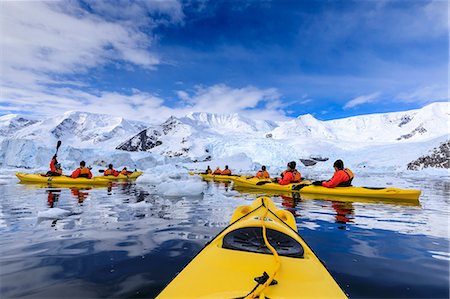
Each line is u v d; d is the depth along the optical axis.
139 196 8.13
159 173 23.33
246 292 1.63
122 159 36.16
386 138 163.38
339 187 8.98
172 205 6.52
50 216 5.08
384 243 3.67
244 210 3.84
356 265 2.89
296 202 7.43
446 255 3.22
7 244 3.41
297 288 1.73
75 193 8.72
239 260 2.04
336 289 1.86
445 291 2.35
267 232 2.47
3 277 2.49
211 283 1.79
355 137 180.62
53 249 3.24
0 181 13.20
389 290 2.36
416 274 2.69
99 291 2.25
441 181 19.95
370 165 54.62
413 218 5.38
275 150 68.69
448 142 42.47
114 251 3.18
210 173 22.27
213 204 6.72
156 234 3.91
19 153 34.72
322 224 4.77
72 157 36.12
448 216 5.62
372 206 6.86
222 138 84.19
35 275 2.53
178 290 1.79
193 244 3.46
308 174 37.28
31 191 9.16
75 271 2.62
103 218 4.96
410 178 24.84
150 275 2.55
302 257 2.24
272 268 1.90
